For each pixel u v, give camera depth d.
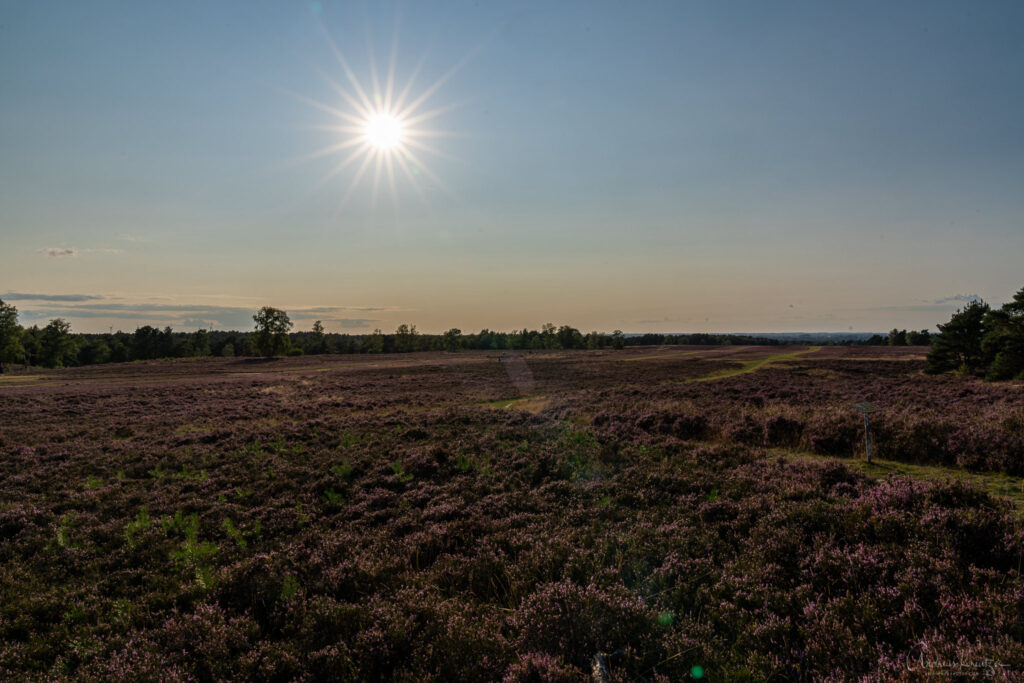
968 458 11.89
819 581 6.39
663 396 32.56
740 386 38.19
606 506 10.22
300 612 6.50
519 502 10.91
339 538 9.53
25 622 6.49
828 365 62.22
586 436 17.44
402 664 5.32
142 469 15.77
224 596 7.20
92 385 47.94
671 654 5.04
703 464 13.45
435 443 18.06
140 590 7.68
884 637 5.11
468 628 5.62
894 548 6.61
